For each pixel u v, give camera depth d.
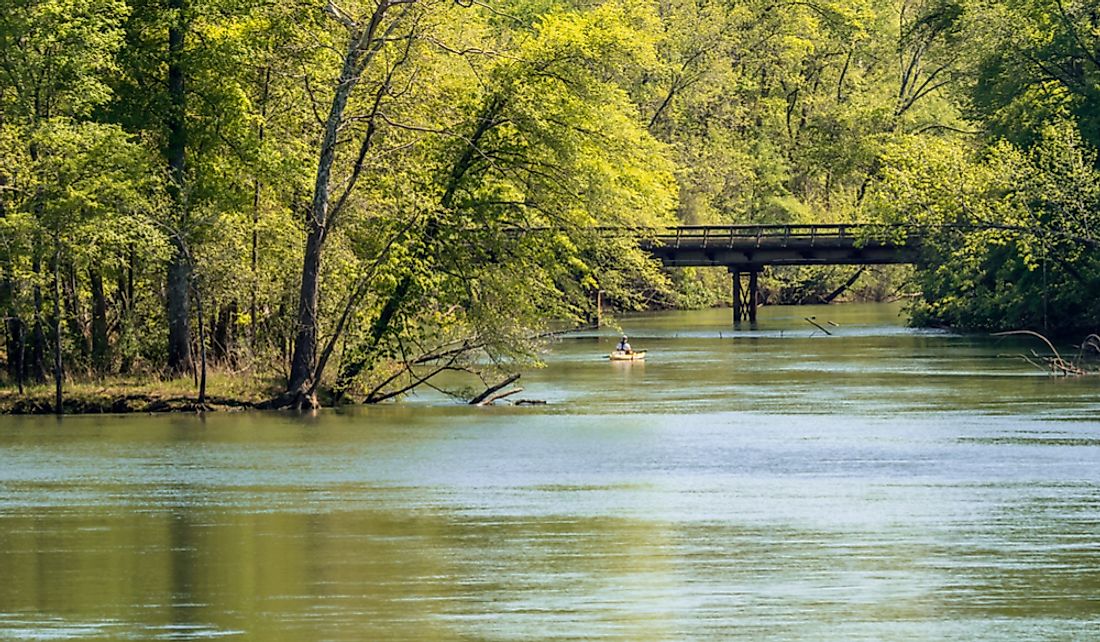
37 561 40.19
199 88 71.12
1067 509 45.56
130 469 53.50
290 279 72.94
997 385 77.56
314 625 34.03
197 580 38.03
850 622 33.97
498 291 70.81
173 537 42.84
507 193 71.62
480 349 73.88
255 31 70.50
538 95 70.75
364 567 39.09
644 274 77.44
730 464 53.91
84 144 66.69
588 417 66.69
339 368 71.12
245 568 39.19
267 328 74.31
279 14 69.75
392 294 70.81
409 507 46.75
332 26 70.38
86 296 77.12
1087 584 36.94
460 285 70.88
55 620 34.66
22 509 46.91
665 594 36.25
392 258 68.50
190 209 70.50
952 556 39.78
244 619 34.53
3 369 73.00
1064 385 77.12
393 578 38.03
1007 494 47.97
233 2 69.88
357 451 57.16
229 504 47.44
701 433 61.53
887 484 49.94
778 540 41.69
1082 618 34.19
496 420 65.75
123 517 45.66
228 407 68.56
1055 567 38.56
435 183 71.19
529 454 56.41
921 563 39.06
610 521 44.41
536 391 77.44
